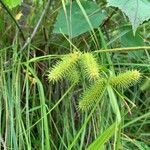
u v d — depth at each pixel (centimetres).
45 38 67
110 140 60
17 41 67
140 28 74
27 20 69
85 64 46
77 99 66
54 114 65
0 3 66
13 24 69
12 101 58
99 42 69
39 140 62
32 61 63
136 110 70
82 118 62
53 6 69
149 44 72
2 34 69
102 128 58
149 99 73
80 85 66
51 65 68
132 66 71
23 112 64
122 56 72
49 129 64
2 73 62
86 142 62
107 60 65
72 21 61
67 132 61
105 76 52
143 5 52
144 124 71
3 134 61
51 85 66
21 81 66
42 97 57
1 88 61
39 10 68
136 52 67
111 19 70
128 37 64
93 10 63
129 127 69
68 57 48
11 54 68
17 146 56
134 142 59
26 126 61
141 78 67
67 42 68
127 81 47
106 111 64
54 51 69
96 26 62
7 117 57
